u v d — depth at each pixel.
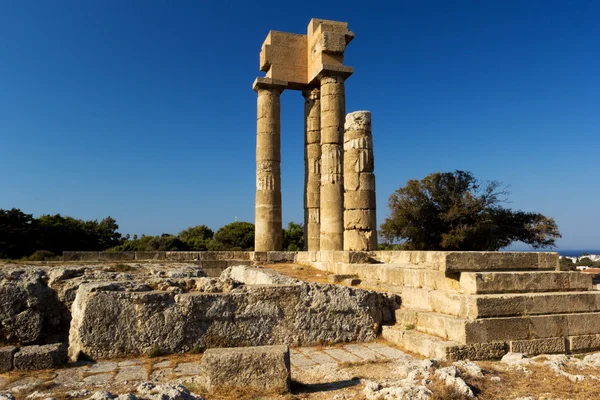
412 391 6.23
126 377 7.95
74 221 47.22
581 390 6.60
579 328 9.91
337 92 23.23
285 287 10.56
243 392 6.86
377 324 11.15
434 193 41.72
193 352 9.61
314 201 25.58
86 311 9.27
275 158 24.55
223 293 10.22
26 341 11.73
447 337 9.54
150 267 16.31
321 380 7.80
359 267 15.14
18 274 12.30
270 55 24.78
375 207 19.42
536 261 10.98
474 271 10.42
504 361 8.41
